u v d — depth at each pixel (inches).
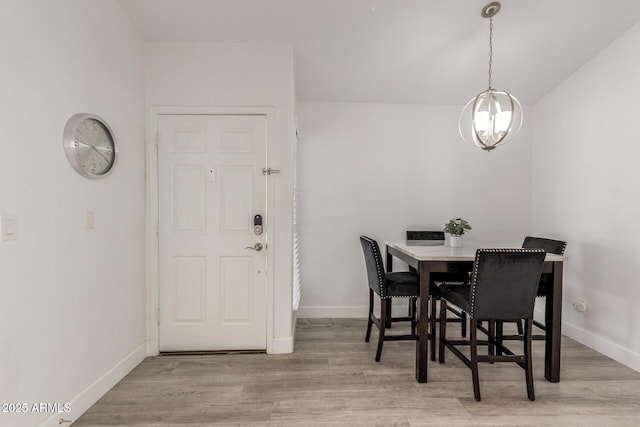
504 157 144.3
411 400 81.7
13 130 59.6
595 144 112.1
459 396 83.4
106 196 85.9
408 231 140.3
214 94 105.7
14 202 59.9
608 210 107.0
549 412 77.0
